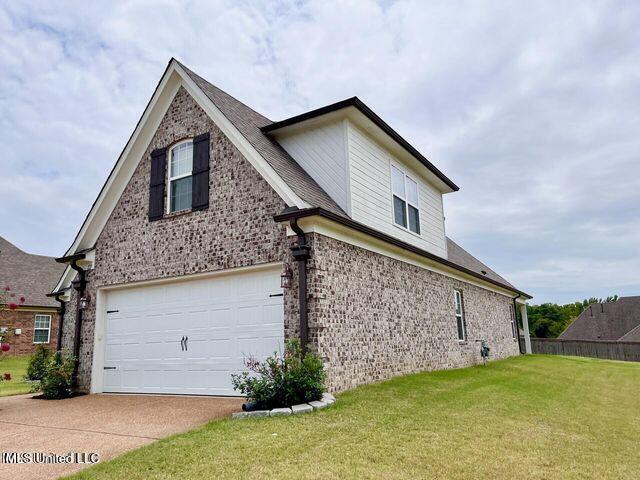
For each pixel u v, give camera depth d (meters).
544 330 51.22
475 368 13.63
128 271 10.77
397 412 6.66
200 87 10.27
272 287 8.74
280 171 8.98
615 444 5.80
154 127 11.25
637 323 39.09
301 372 6.96
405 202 12.91
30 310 23.98
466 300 15.69
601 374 14.41
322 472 4.27
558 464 4.80
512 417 6.89
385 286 10.34
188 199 10.40
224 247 9.31
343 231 8.92
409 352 10.97
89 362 10.91
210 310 9.47
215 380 9.12
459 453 4.93
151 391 9.98
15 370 17.41
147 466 4.52
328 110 10.12
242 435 5.42
